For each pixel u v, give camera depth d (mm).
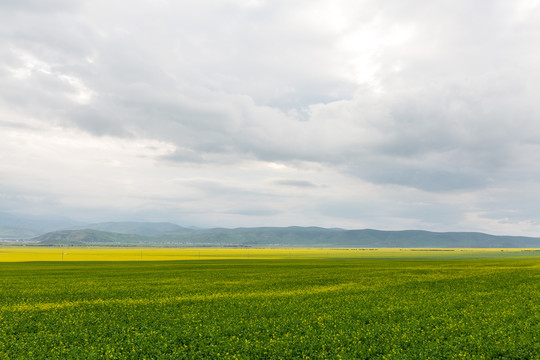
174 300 33938
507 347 18688
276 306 30688
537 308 28375
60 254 156500
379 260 118250
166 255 159000
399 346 19406
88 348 19438
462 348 19141
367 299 34219
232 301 33312
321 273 64375
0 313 28203
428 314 27031
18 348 19422
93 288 43125
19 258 120188
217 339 20922
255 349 19094
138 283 48625
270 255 178125
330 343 20078
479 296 35312
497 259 125562
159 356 18344
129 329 23328
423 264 91750
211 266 83625
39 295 37688
